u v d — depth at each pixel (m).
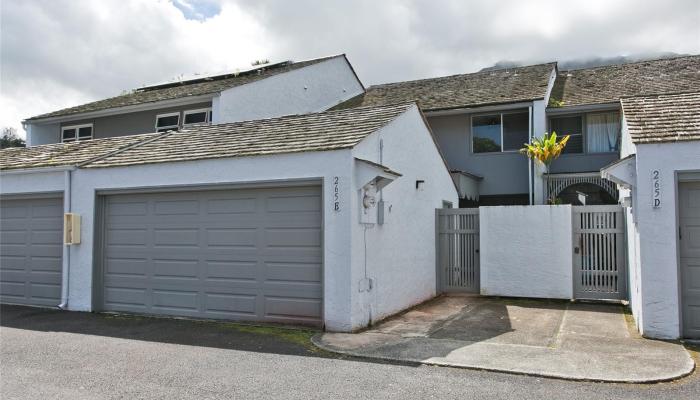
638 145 7.79
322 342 7.62
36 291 11.49
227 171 9.40
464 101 19.47
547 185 18.00
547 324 9.13
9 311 10.78
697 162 7.50
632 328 8.66
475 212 12.70
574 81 21.23
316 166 8.63
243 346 7.48
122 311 10.44
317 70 20.95
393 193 10.23
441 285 12.91
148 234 10.28
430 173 12.67
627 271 10.85
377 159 9.50
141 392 5.46
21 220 11.84
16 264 11.82
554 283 11.74
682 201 7.66
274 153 8.96
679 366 6.29
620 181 8.27
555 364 6.45
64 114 19.41
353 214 8.43
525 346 7.46
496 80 21.33
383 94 23.06
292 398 5.27
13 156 13.52
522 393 5.45
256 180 9.11
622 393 5.45
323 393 5.41
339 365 6.48
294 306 8.83
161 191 10.11
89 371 6.24
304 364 6.52
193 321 9.41
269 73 19.19
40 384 5.74
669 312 7.61
